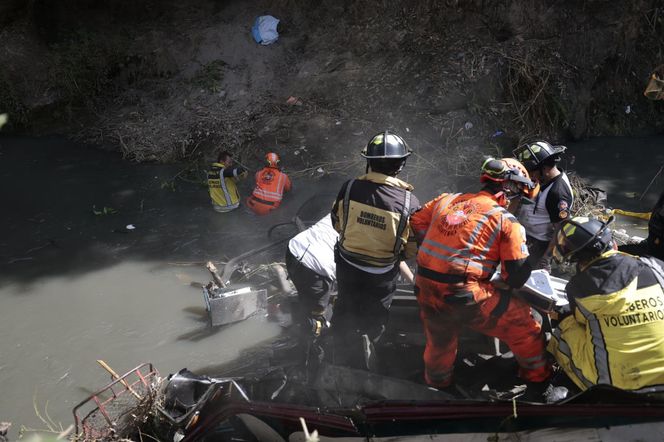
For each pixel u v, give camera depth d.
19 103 11.28
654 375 3.24
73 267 7.02
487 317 3.60
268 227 7.68
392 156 4.04
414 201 4.09
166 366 5.30
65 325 5.95
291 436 3.69
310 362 4.12
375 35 10.73
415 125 9.50
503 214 3.53
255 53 11.14
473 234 3.52
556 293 4.34
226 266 6.52
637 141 9.65
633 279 3.32
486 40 10.23
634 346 3.27
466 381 4.08
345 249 4.20
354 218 4.12
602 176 8.45
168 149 10.04
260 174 7.92
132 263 7.05
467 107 9.62
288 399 3.99
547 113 9.56
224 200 8.05
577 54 9.91
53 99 11.32
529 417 3.27
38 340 5.74
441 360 3.83
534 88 9.59
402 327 4.71
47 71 11.49
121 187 9.09
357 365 4.28
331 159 9.31
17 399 5.00
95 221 8.09
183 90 11.06
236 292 5.83
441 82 9.73
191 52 11.41
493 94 9.69
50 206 8.55
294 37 11.26
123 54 11.59
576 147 9.52
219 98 10.73
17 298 6.44
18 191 9.03
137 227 7.89
